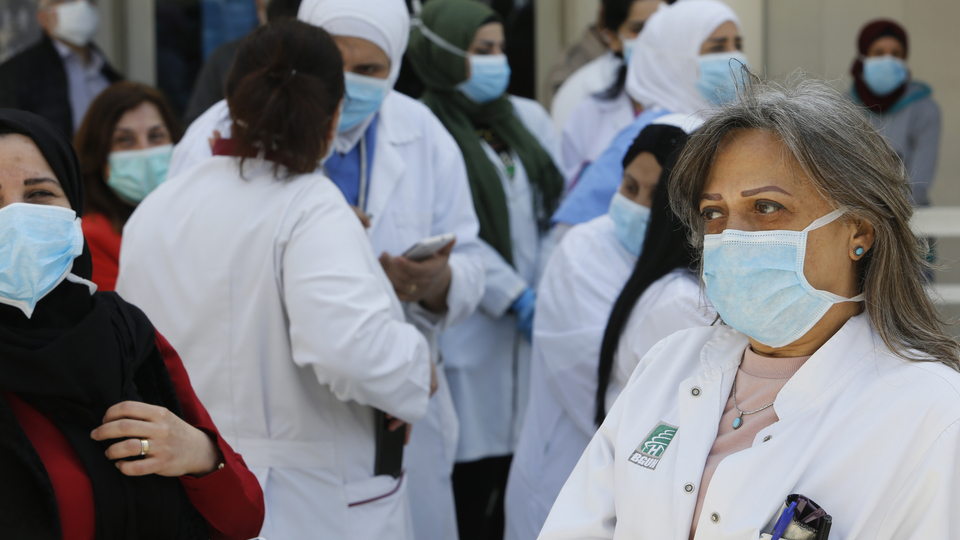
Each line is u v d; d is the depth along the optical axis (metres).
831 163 1.33
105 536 1.49
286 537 2.10
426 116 3.21
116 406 1.52
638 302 2.25
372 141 3.05
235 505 1.69
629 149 2.51
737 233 1.41
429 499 2.99
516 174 3.80
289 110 2.15
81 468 1.48
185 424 1.61
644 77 3.86
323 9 2.82
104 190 3.21
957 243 5.12
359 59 2.80
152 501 1.56
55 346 1.46
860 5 5.43
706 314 1.80
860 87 5.22
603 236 2.60
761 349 1.51
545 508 2.67
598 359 2.45
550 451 2.68
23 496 1.39
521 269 3.78
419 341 2.29
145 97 3.27
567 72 5.23
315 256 2.08
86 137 3.19
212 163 2.25
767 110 1.40
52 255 1.46
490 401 3.56
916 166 5.12
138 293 2.20
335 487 2.19
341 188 2.95
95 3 5.46
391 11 2.84
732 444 1.44
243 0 5.64
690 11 3.71
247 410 2.13
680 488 1.43
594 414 2.47
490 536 3.84
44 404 1.46
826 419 1.35
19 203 1.44
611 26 4.47
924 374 1.32
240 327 2.12
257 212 2.14
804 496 1.29
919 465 1.28
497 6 5.69
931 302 1.43
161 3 5.59
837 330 1.43
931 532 1.25
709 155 1.46
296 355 2.08
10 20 5.16
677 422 1.52
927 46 5.56
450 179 3.18
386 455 2.30
